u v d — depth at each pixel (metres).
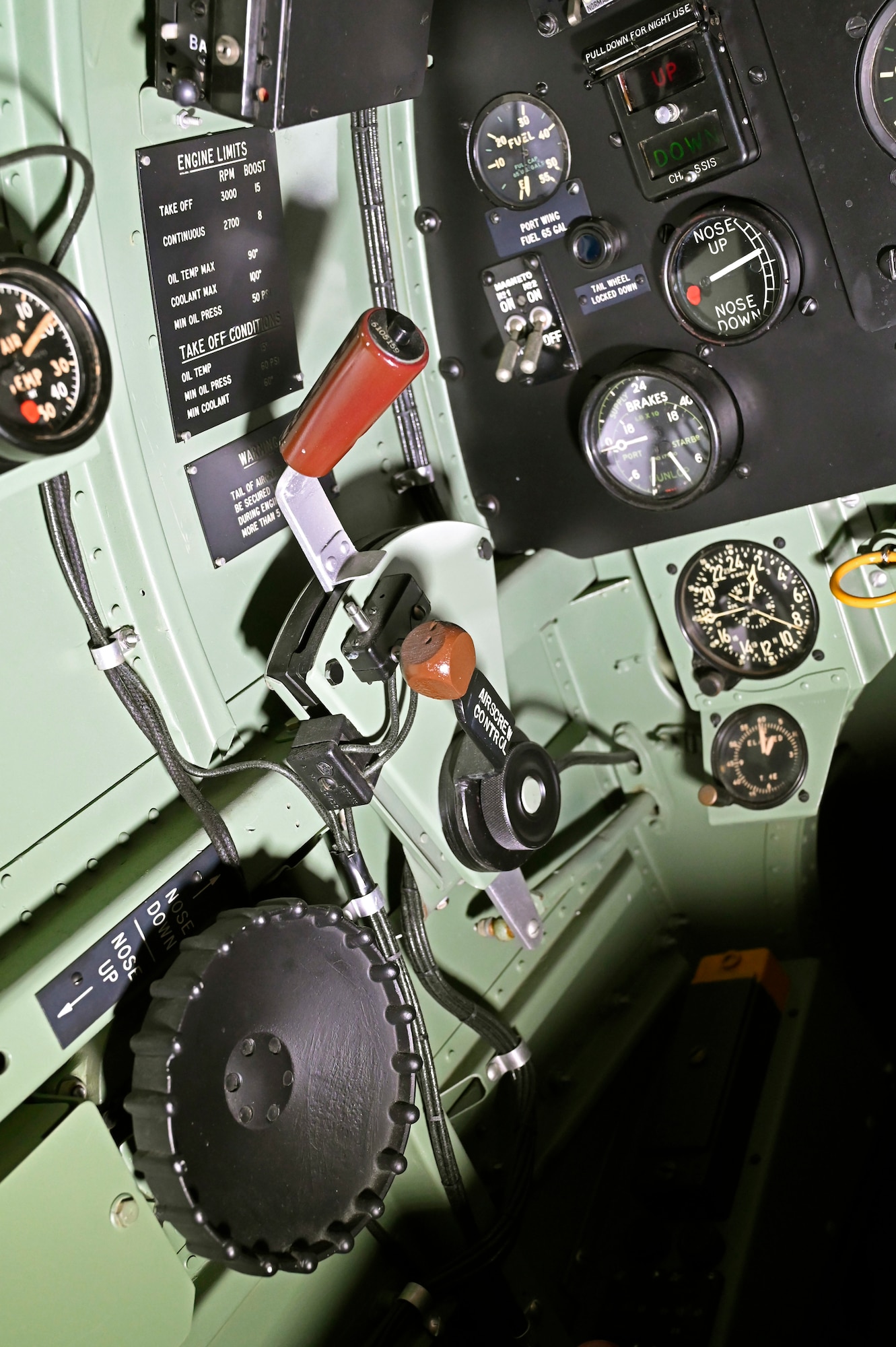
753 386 2.03
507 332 2.16
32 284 1.16
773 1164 2.20
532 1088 2.04
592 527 2.30
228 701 1.79
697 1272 2.07
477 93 2.00
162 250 1.55
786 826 2.49
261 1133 1.42
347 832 1.66
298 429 1.52
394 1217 1.83
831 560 2.13
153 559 1.60
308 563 1.96
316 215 1.89
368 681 1.67
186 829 1.61
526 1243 2.12
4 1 1.26
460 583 1.87
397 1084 1.61
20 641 1.42
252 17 1.48
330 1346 1.73
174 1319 1.38
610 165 1.97
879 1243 2.35
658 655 2.49
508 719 1.83
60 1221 1.27
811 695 2.25
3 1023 1.29
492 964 2.24
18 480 1.16
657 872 2.74
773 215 1.86
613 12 1.84
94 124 1.43
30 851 1.44
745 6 1.76
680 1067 2.33
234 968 1.41
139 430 1.58
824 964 2.63
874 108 1.74
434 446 2.29
